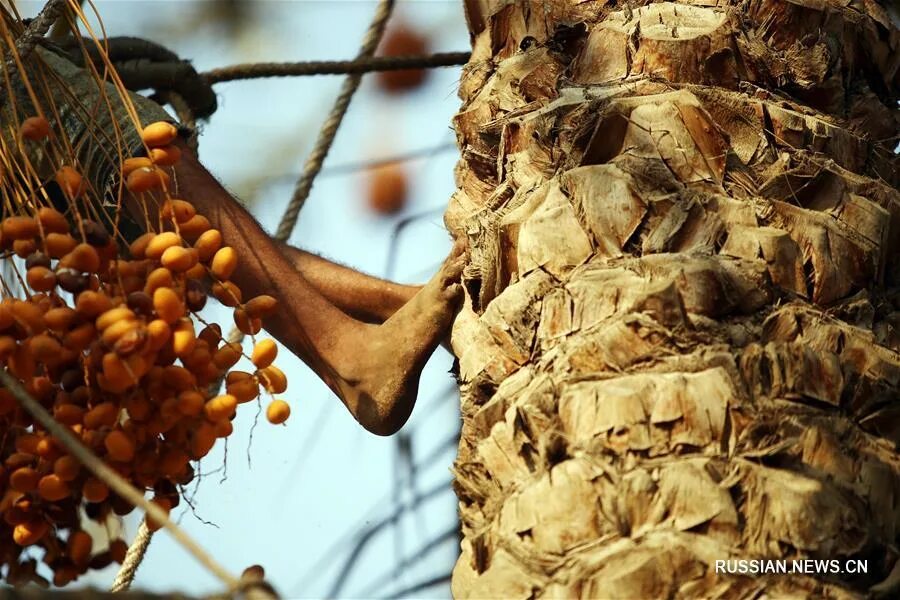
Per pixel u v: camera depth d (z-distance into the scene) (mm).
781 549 5684
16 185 7020
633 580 5535
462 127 7500
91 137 8062
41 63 7613
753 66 6965
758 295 6230
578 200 6449
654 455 5793
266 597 5023
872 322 6492
